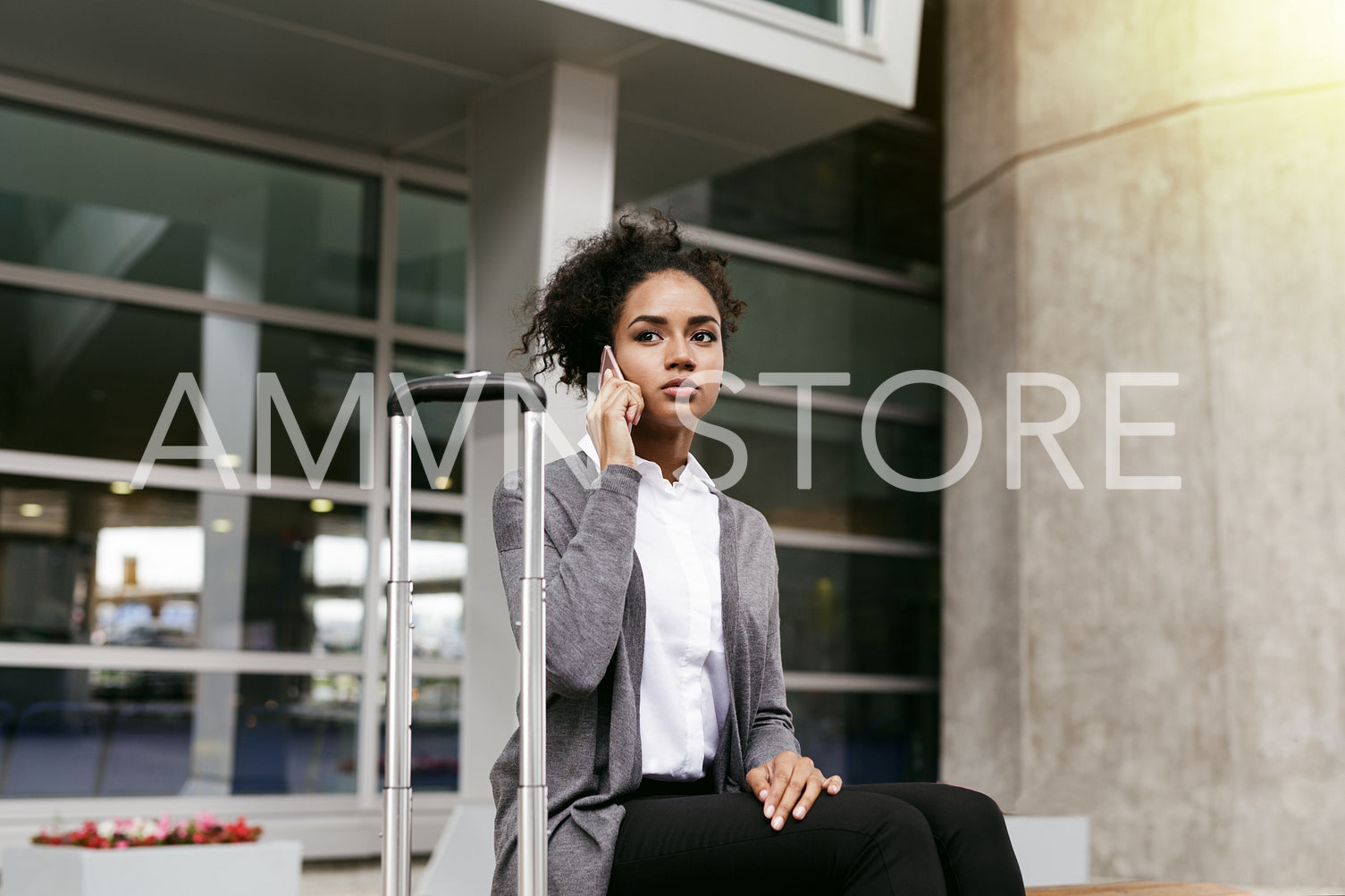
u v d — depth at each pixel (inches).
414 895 190.7
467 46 205.2
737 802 64.9
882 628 323.6
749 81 216.1
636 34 199.9
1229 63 263.6
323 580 250.1
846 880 61.0
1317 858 237.9
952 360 315.6
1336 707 242.8
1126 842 256.5
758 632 75.5
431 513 260.5
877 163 340.5
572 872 63.8
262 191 251.6
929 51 343.9
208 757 236.1
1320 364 251.3
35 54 215.6
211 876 166.7
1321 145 255.1
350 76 219.5
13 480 223.8
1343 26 255.8
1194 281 262.7
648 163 252.4
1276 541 250.1
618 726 67.8
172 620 235.1
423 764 253.8
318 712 247.3
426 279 267.9
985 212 305.7
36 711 222.1
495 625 203.2
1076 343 280.1
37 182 229.6
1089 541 272.8
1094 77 282.7
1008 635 287.7
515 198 211.9
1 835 213.8
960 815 65.5
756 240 318.0
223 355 245.3
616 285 78.9
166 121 237.3
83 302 233.5
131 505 233.9
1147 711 259.6
